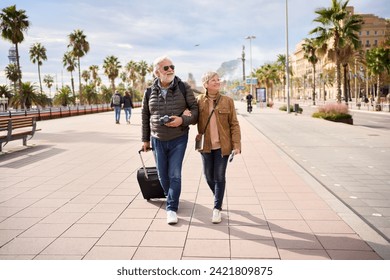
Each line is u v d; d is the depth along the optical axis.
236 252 3.36
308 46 60.28
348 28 31.08
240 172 6.97
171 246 3.50
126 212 4.57
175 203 4.22
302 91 154.12
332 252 3.34
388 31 87.12
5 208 4.77
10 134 9.71
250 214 4.43
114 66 65.94
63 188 5.83
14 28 39.91
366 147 10.99
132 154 9.38
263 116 27.39
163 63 4.05
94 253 3.38
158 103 4.18
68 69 72.38
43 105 54.66
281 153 9.38
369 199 5.47
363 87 89.25
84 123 20.48
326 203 4.87
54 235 3.83
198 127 4.25
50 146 10.92
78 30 54.34
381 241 3.58
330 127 17.83
